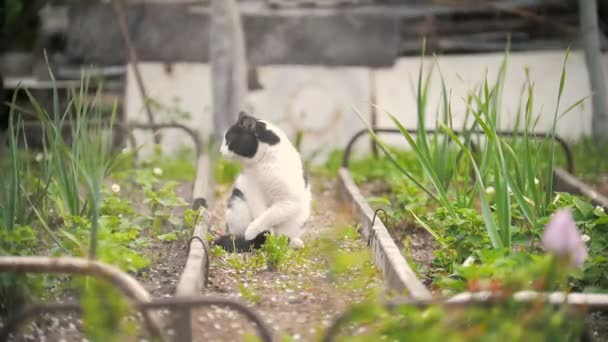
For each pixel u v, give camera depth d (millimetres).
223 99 11820
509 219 5883
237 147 7105
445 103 8016
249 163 7199
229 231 7559
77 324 5215
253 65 14055
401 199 8766
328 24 14016
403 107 15172
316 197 10539
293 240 7445
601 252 6102
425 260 7066
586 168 11633
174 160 12453
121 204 7395
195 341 5008
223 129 11797
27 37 15250
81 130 7098
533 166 7359
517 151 8445
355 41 13984
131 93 14367
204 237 6855
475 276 4875
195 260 5816
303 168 7547
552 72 14969
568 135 14055
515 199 6816
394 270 5711
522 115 14820
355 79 15023
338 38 13992
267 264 6703
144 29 14086
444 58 15047
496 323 3984
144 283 6125
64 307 4219
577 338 4344
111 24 14062
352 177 10789
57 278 5660
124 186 9469
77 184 6785
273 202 7301
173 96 14664
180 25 14117
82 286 4984
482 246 6191
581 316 4289
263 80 15086
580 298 4340
